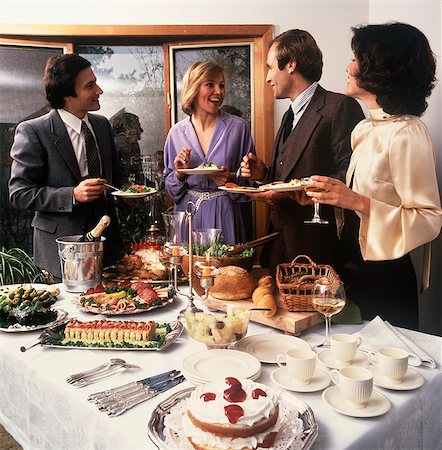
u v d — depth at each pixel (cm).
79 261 196
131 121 372
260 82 357
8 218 362
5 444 215
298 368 114
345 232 218
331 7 352
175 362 131
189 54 363
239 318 134
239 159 298
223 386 98
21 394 137
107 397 111
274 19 354
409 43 168
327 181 161
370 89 177
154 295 175
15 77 352
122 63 367
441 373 124
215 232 205
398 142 167
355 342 125
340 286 134
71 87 248
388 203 171
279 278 159
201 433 88
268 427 90
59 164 252
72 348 140
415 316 190
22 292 175
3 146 355
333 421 102
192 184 290
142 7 352
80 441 112
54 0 348
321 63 242
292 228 244
